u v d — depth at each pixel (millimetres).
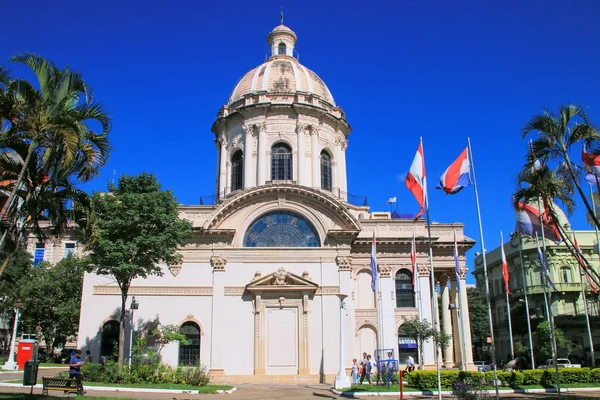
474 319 68125
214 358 36938
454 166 26406
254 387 32281
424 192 24484
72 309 43875
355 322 40031
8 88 17375
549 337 49781
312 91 49500
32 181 18641
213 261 39094
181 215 41031
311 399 24984
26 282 44031
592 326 56062
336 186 47844
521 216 28188
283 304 38188
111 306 38312
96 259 30781
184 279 38938
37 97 17703
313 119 47188
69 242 54938
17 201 18969
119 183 32594
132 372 29031
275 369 37000
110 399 21219
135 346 31938
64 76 18094
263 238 40375
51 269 46844
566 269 60844
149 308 38219
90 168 19094
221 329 37719
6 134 17609
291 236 40438
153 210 31297
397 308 40750
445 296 44031
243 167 46250
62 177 19359
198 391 26656
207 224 39344
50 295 45156
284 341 37625
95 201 24156
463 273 42500
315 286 38156
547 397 25234
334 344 37594
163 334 35969
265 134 46219
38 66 17672
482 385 26484
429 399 24797
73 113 17984
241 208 40625
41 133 17516
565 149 22797
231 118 48125
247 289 38125
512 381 29266
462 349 37625
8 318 45688
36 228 20531
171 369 30500
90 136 18953
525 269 63188
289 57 53156
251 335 37812
